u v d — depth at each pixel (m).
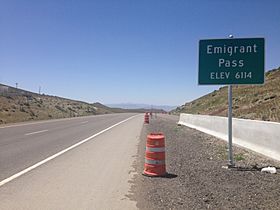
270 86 48.03
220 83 13.12
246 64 13.03
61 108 95.75
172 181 10.77
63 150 17.81
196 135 26.39
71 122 47.25
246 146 16.83
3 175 11.45
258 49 13.00
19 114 58.03
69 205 8.13
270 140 14.41
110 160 14.85
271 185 10.08
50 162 14.10
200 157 15.68
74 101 140.00
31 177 11.19
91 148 18.88
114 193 9.29
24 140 22.47
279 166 12.93
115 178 11.20
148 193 9.30
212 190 9.54
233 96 54.22
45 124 41.16
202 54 13.26
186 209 7.89
